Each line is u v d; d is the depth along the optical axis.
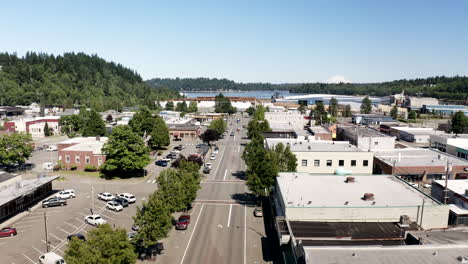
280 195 50.88
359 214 43.66
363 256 31.42
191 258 46.06
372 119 196.25
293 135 113.94
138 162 84.25
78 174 88.88
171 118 192.38
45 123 152.75
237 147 133.12
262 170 60.41
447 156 87.31
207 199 71.06
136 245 43.22
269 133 115.50
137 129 134.00
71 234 53.31
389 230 41.56
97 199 70.12
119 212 62.78
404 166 76.25
